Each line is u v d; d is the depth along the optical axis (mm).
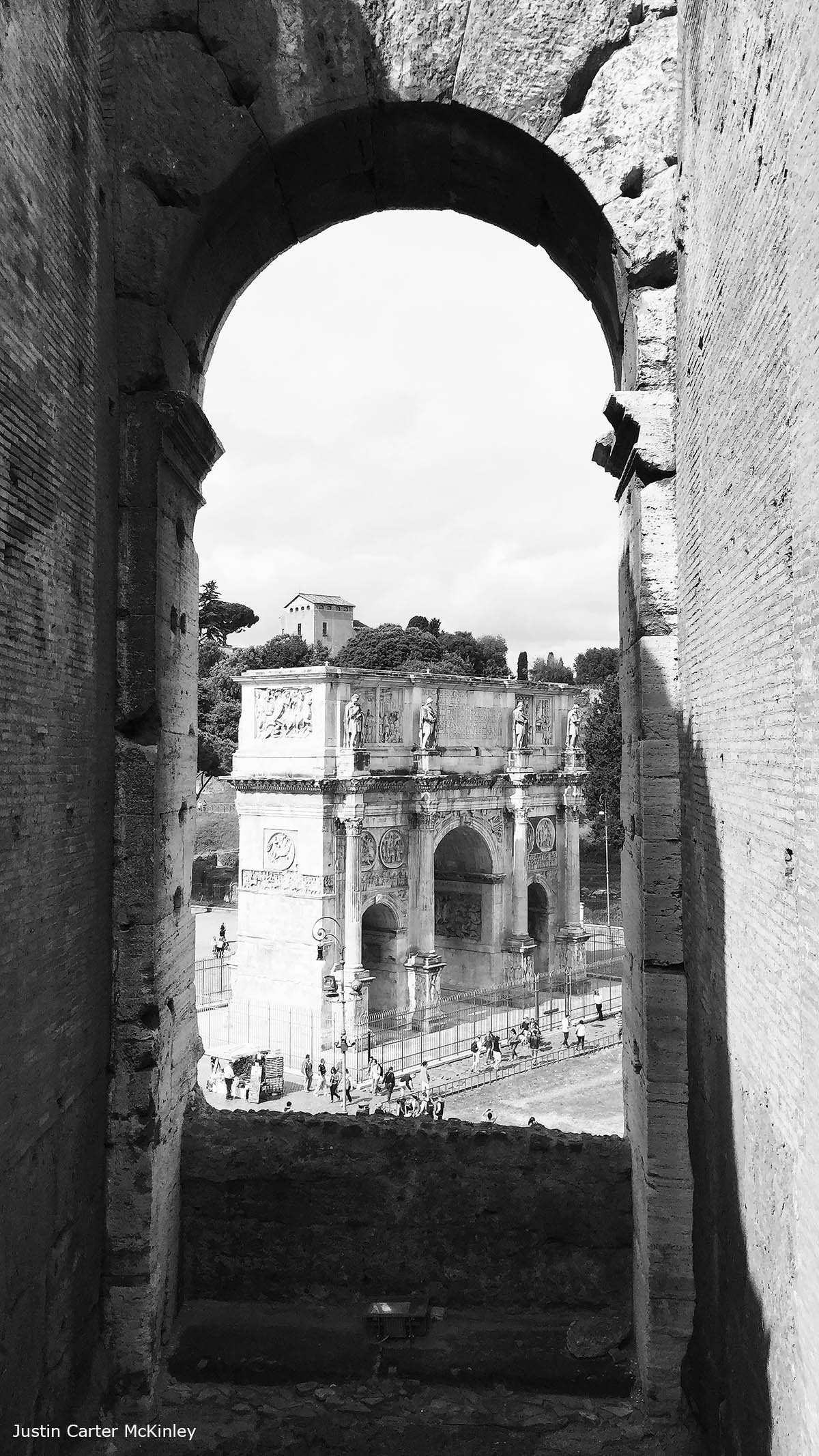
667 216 12391
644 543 12633
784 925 8180
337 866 50219
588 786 87875
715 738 10680
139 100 12414
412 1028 53594
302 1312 13148
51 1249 10062
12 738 8984
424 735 54438
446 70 12625
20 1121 9211
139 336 12273
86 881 11148
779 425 8219
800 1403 7672
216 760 95500
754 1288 9117
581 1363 12250
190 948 14305
